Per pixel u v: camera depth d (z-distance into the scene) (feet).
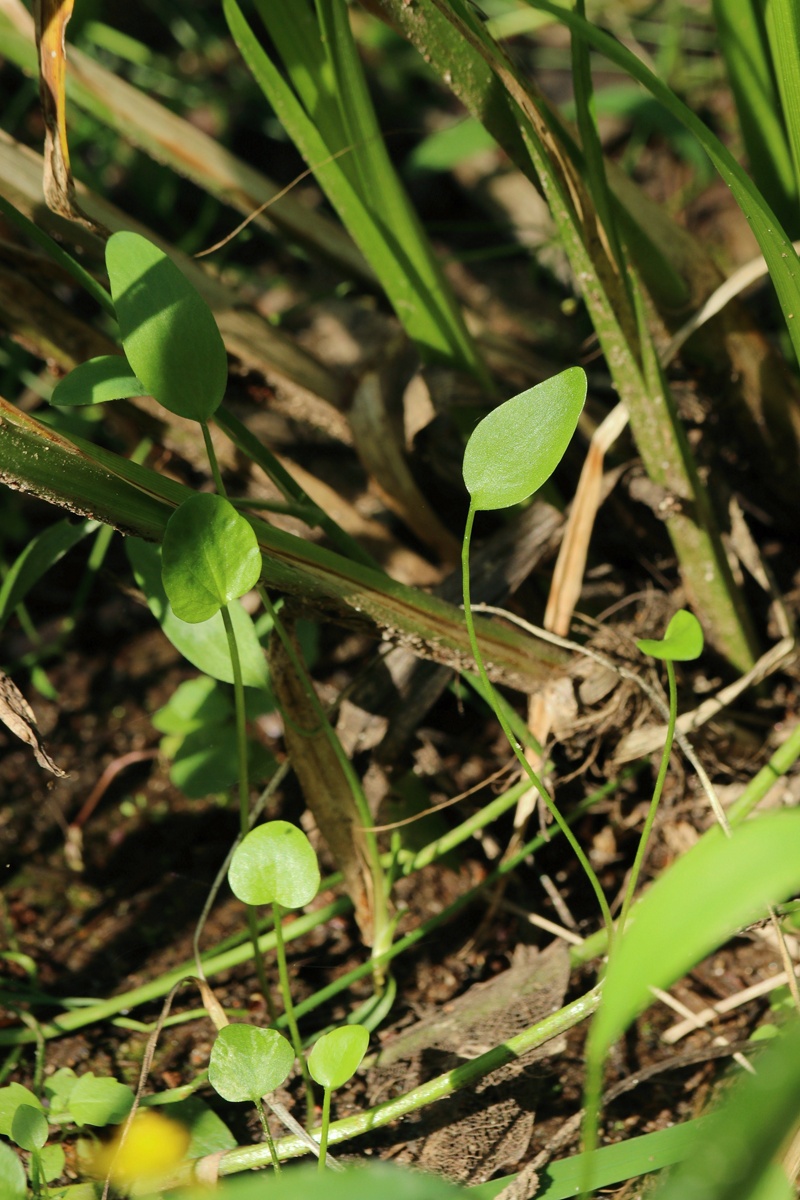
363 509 2.21
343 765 1.92
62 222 2.02
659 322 2.03
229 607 1.93
